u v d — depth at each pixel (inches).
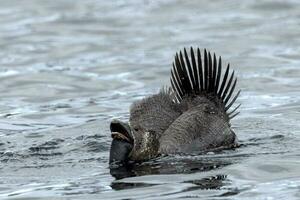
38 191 1234.6
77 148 1509.6
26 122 1791.3
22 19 3031.5
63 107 1924.2
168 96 1501.0
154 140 1375.5
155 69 2256.4
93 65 2351.1
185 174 1277.1
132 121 1437.0
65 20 2987.2
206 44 2508.6
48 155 1464.1
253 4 3058.6
